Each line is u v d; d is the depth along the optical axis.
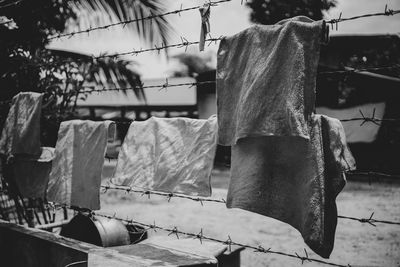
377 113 12.07
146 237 3.18
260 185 1.51
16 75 3.51
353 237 5.30
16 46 3.61
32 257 2.43
